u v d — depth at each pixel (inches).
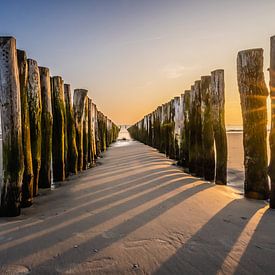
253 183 159.5
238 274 73.5
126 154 438.0
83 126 293.0
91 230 103.7
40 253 84.9
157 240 94.0
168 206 134.8
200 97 237.1
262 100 160.6
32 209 138.6
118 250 86.6
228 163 384.5
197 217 118.7
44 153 190.2
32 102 165.2
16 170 128.9
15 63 131.1
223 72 202.8
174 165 304.3
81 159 274.4
